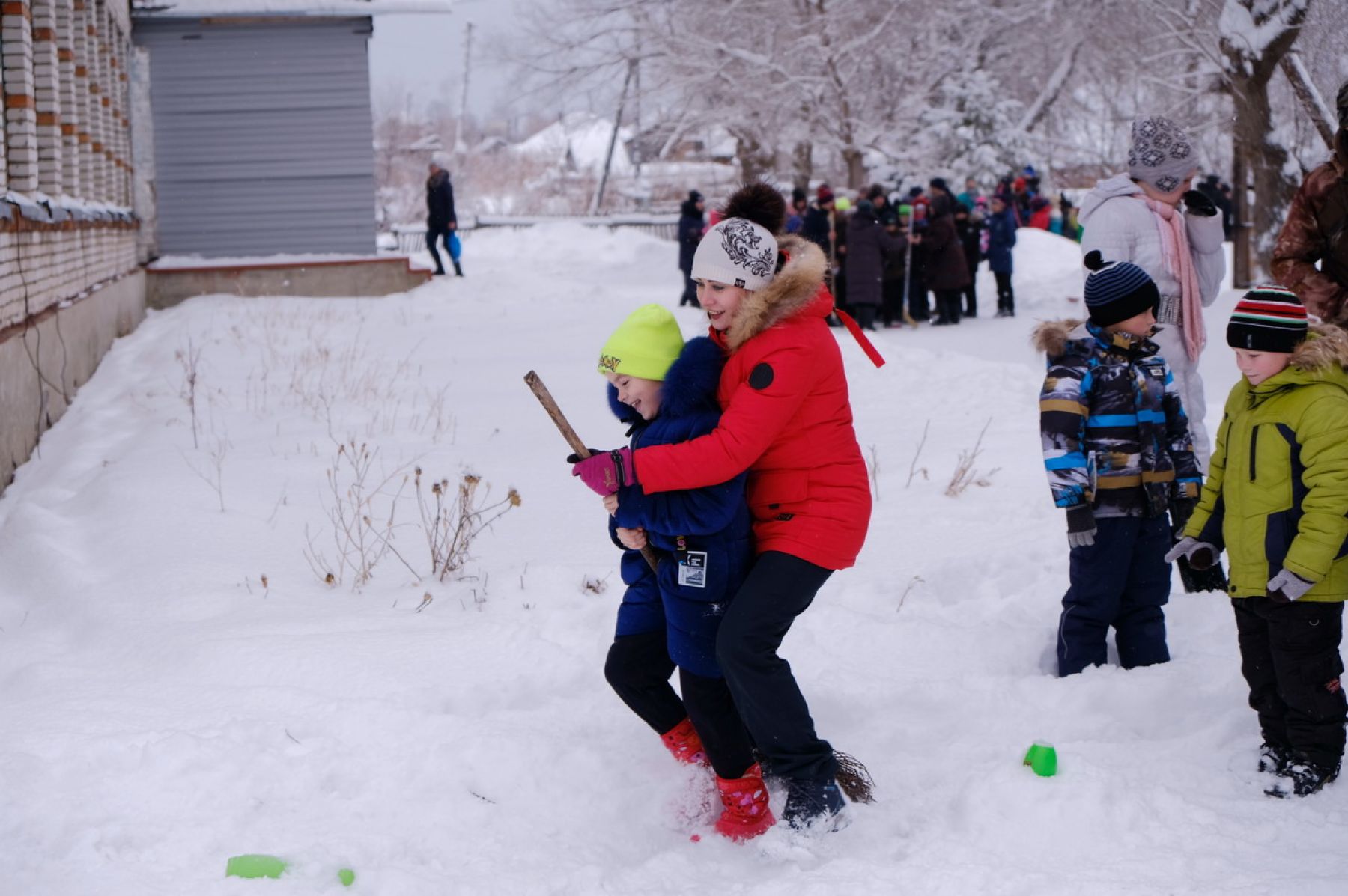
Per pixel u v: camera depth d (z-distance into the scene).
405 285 20.89
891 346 13.60
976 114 29.33
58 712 4.21
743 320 3.40
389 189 61.34
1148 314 4.59
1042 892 3.11
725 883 3.35
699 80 28.45
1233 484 3.85
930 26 28.39
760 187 3.64
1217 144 24.52
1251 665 3.88
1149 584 4.73
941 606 5.53
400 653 4.82
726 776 3.62
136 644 5.04
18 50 10.48
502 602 5.57
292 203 21.27
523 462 8.52
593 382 11.87
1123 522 4.63
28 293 9.55
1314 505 3.60
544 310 18.56
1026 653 4.98
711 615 3.52
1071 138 33.59
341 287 20.66
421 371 12.38
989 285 22.19
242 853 3.33
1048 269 22.52
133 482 7.47
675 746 3.87
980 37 29.44
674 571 3.51
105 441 9.44
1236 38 14.90
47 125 11.53
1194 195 5.52
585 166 70.75
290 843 3.41
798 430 3.49
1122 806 3.51
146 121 20.39
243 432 9.44
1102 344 4.63
